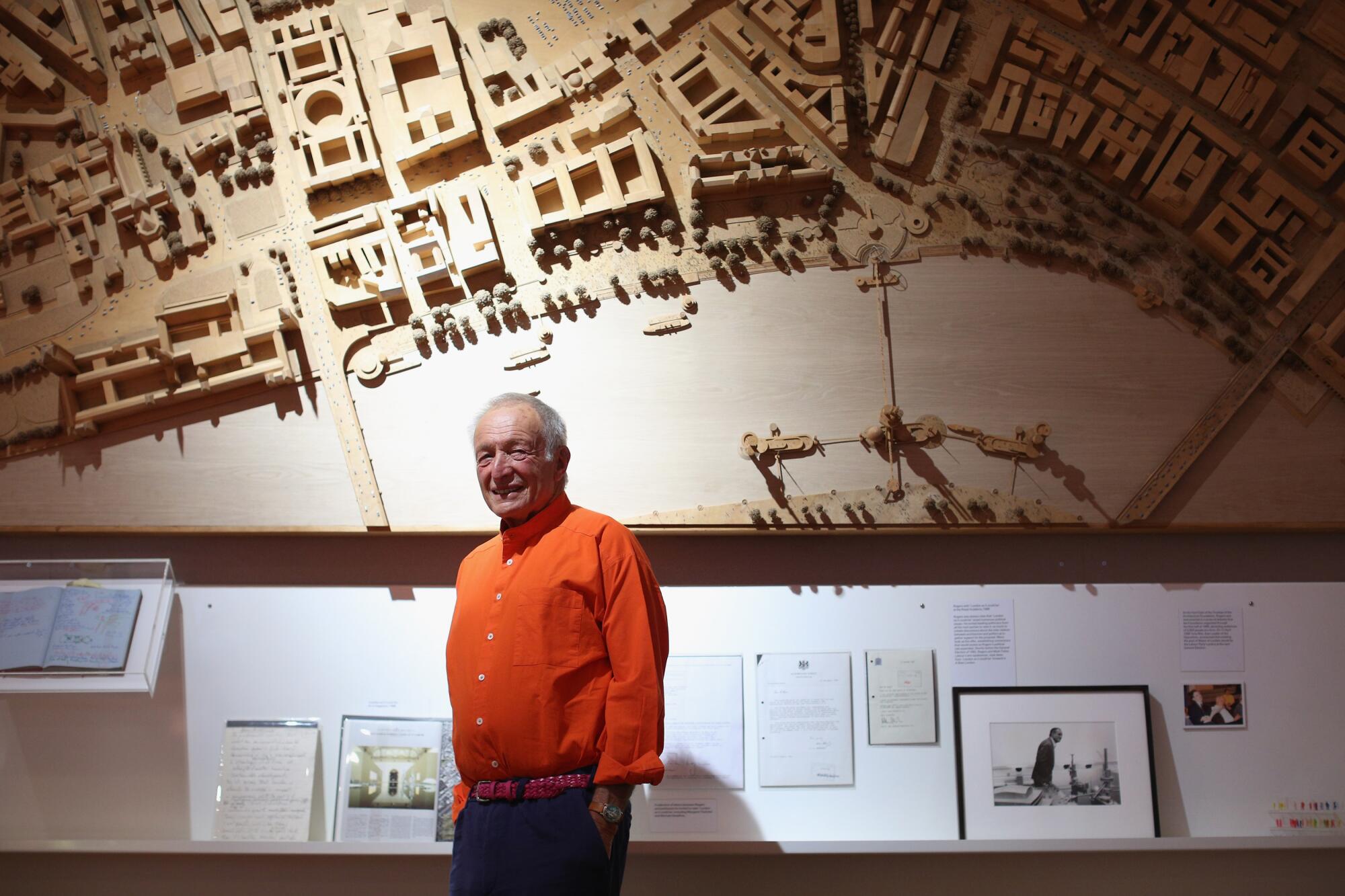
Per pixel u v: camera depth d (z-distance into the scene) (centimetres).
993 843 260
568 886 192
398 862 274
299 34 297
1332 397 280
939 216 287
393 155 288
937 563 284
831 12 289
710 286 285
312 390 285
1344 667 279
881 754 275
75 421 282
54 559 287
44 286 291
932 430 278
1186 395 281
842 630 280
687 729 274
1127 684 279
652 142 290
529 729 200
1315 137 288
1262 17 291
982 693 277
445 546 287
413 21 293
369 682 281
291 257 287
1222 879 272
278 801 272
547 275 285
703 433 279
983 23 295
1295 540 286
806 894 273
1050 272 286
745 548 285
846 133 283
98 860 277
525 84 290
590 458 278
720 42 294
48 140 301
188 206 292
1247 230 279
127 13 302
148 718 281
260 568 287
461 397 283
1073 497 276
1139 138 282
